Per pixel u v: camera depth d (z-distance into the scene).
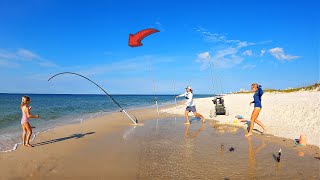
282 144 9.49
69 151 8.50
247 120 15.49
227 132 12.23
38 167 6.86
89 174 6.39
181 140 10.34
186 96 15.38
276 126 12.83
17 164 7.04
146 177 6.20
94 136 11.11
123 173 6.47
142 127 13.90
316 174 6.34
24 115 9.11
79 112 24.00
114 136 11.19
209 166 7.00
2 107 31.34
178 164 7.16
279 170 6.64
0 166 6.83
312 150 8.55
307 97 24.64
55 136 11.00
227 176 6.23
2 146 9.11
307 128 11.66
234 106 23.61
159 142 9.97
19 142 9.82
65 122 16.14
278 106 18.55
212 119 17.17
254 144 9.56
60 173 6.44
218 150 8.70
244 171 6.57
